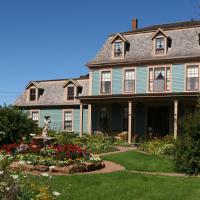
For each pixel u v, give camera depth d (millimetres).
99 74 38062
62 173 17391
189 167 17734
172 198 13031
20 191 9148
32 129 24844
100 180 15500
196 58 33719
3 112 24094
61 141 26688
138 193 13570
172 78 34750
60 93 42156
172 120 35062
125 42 37625
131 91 36469
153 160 21297
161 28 36281
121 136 35281
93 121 38562
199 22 37281
